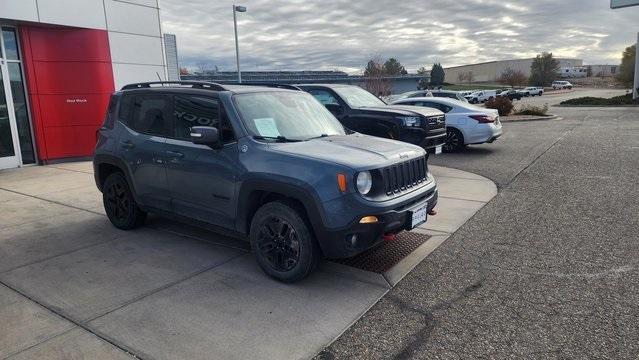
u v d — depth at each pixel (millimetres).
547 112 28031
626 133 15469
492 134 11805
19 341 3291
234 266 4605
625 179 8102
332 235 3828
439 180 8594
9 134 10367
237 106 4590
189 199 4883
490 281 4148
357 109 8805
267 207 4184
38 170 10203
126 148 5492
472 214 6262
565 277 4180
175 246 5203
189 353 3119
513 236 5316
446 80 159000
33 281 4309
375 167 3951
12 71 10336
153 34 12508
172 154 4938
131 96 5645
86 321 3559
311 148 4285
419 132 8289
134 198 5543
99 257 4891
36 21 10055
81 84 11148
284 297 3920
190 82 5281
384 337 3287
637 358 2965
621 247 4859
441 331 3348
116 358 3072
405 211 4094
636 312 3523
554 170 9203
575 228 5527
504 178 8594
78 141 11328
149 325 3486
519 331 3314
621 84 93438
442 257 4738
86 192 7973
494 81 140625
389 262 4637
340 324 3475
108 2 11383
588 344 3129
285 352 3123
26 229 5898
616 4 36500
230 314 3639
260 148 4285
